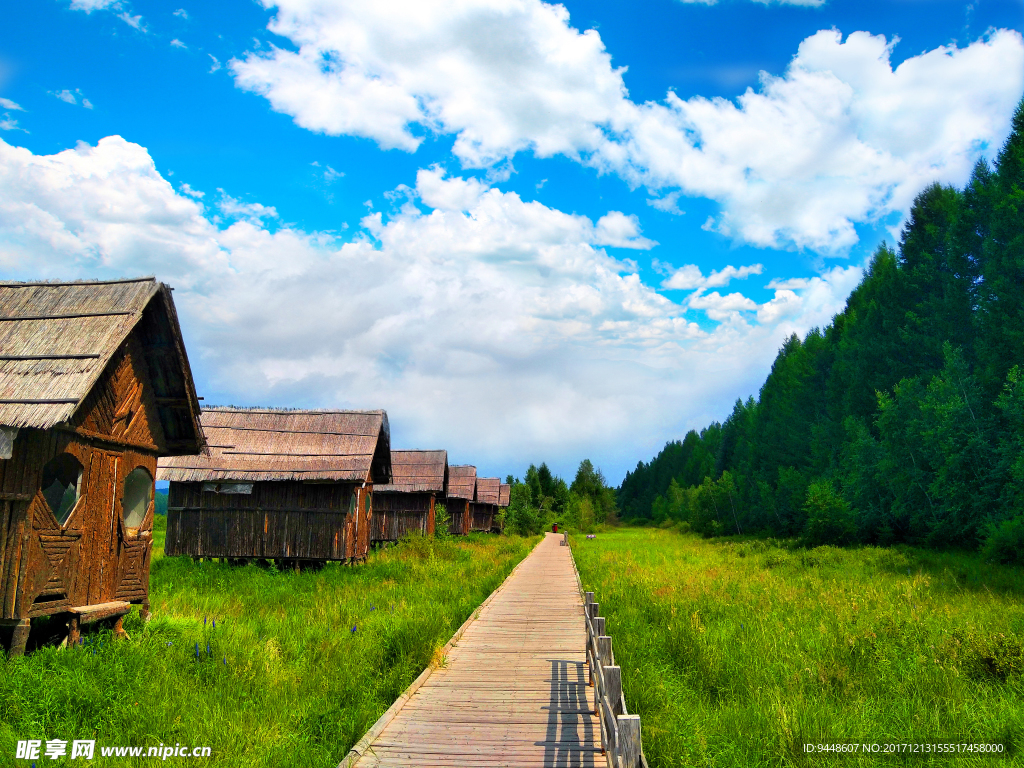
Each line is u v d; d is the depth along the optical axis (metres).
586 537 58.41
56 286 9.23
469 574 19.31
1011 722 6.15
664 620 11.16
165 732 5.75
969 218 29.16
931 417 25.97
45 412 7.21
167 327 9.48
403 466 33.97
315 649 8.78
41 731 5.57
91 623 9.02
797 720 6.20
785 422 51.47
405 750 5.80
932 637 8.96
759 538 42.94
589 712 6.85
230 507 20.03
